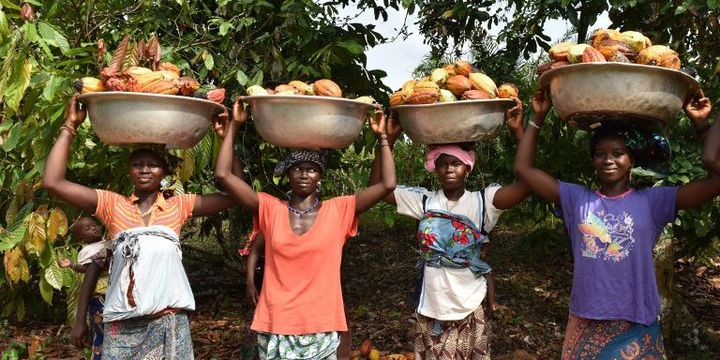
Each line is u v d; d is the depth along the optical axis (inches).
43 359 188.2
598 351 111.1
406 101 118.3
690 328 199.2
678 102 103.4
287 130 111.6
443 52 252.4
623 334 110.0
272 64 185.5
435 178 267.3
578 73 100.1
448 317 126.8
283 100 109.2
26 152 150.9
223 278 282.2
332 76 197.0
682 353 190.7
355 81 197.0
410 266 298.7
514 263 292.5
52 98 134.5
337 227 122.2
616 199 113.0
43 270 157.3
